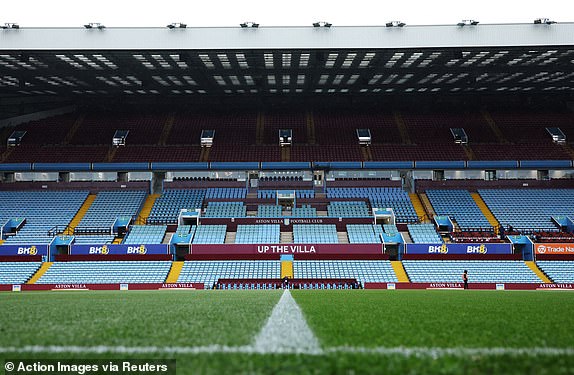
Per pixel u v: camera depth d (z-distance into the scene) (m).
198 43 37.28
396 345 4.50
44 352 4.29
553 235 41.91
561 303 11.95
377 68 45.41
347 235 42.62
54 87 52.62
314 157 51.44
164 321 6.48
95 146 53.06
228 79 49.66
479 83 52.09
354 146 53.09
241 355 4.04
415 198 48.62
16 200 47.50
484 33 36.72
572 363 3.79
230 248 39.47
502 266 37.91
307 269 37.59
